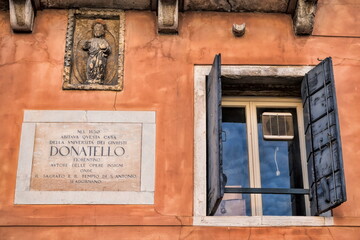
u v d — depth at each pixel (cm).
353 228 820
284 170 881
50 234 803
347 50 913
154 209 820
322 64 854
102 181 828
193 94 878
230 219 814
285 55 904
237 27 901
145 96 873
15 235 802
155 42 902
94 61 883
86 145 845
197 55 898
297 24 907
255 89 908
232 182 873
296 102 910
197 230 809
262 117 902
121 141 848
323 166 812
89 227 807
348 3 938
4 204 816
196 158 846
